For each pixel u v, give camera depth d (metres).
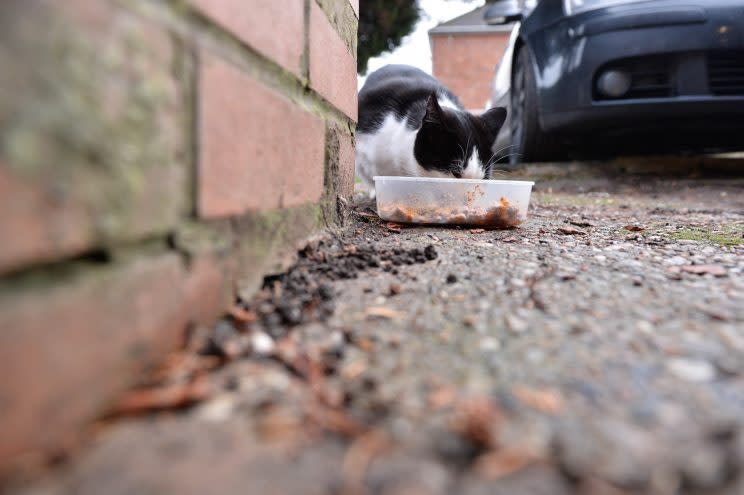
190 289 0.24
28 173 0.15
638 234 0.56
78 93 0.16
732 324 0.28
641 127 1.03
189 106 0.23
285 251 0.35
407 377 0.22
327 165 0.46
